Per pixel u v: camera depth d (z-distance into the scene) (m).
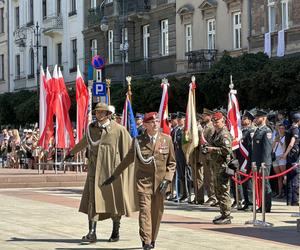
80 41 51.41
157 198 10.40
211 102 31.25
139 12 42.66
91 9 48.91
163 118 18.58
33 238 11.61
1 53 65.19
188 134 17.08
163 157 10.40
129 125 20.97
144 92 35.72
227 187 13.49
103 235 11.93
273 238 11.60
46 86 24.61
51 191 21.66
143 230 10.21
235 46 35.75
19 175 24.03
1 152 38.53
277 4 32.66
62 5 54.47
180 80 33.28
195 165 17.22
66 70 53.72
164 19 41.53
